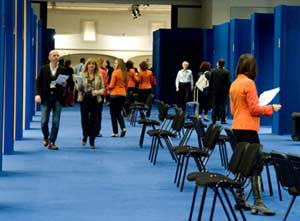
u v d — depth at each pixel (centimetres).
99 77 1112
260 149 537
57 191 723
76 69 2192
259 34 1612
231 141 660
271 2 2370
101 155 1032
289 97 1433
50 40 2341
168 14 3281
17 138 1219
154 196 704
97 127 1119
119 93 1298
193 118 903
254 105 607
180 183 782
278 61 1438
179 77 1867
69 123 1634
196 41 2350
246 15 2380
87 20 3256
